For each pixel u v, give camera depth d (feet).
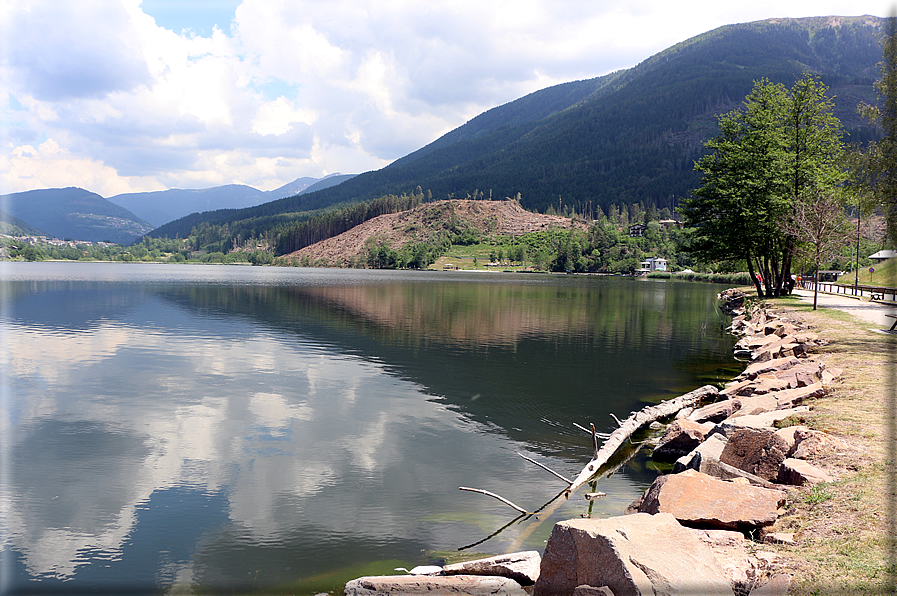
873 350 69.41
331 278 492.54
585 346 112.47
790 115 160.97
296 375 85.10
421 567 29.37
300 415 63.52
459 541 33.76
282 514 38.04
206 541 34.24
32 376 84.33
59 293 252.83
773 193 152.25
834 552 21.62
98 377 83.71
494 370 88.58
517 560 26.48
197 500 40.70
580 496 40.19
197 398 71.31
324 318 163.84
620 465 46.85
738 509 26.12
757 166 158.10
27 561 32.22
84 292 259.80
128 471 46.65
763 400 50.65
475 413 64.23
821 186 141.28
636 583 19.56
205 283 357.00
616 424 59.67
